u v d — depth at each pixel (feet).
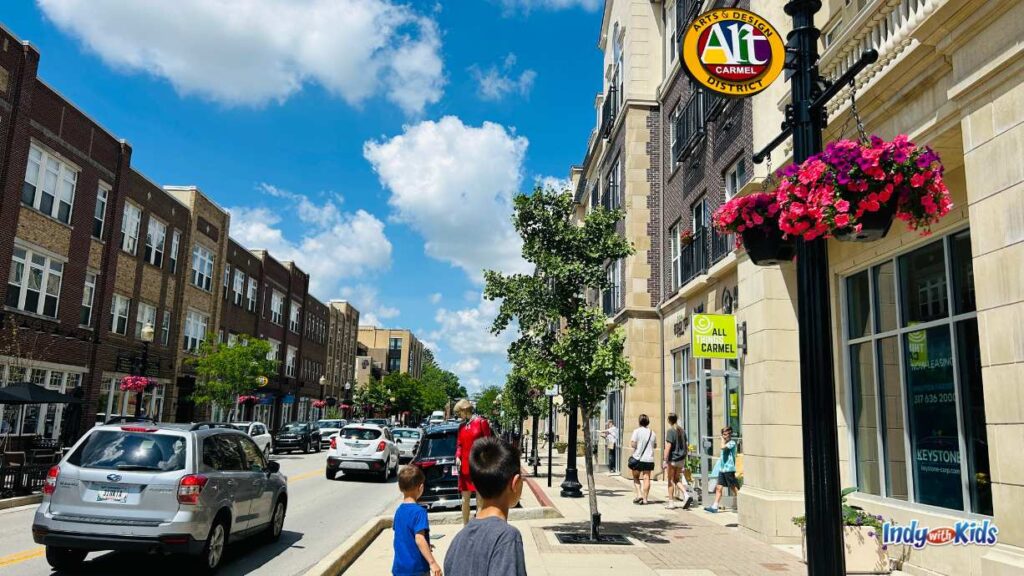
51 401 55.98
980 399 23.62
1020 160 17.62
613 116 80.59
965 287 24.75
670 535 34.09
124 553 30.12
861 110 26.76
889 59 24.73
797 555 29.27
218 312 127.44
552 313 33.50
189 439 26.99
